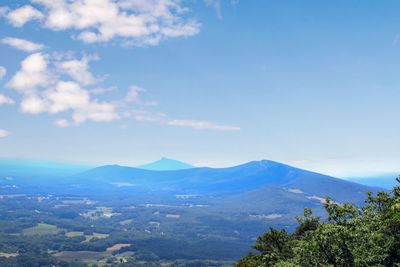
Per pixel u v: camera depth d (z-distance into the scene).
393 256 25.84
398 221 25.95
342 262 25.41
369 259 24.31
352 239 25.23
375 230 26.55
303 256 26.92
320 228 26.11
